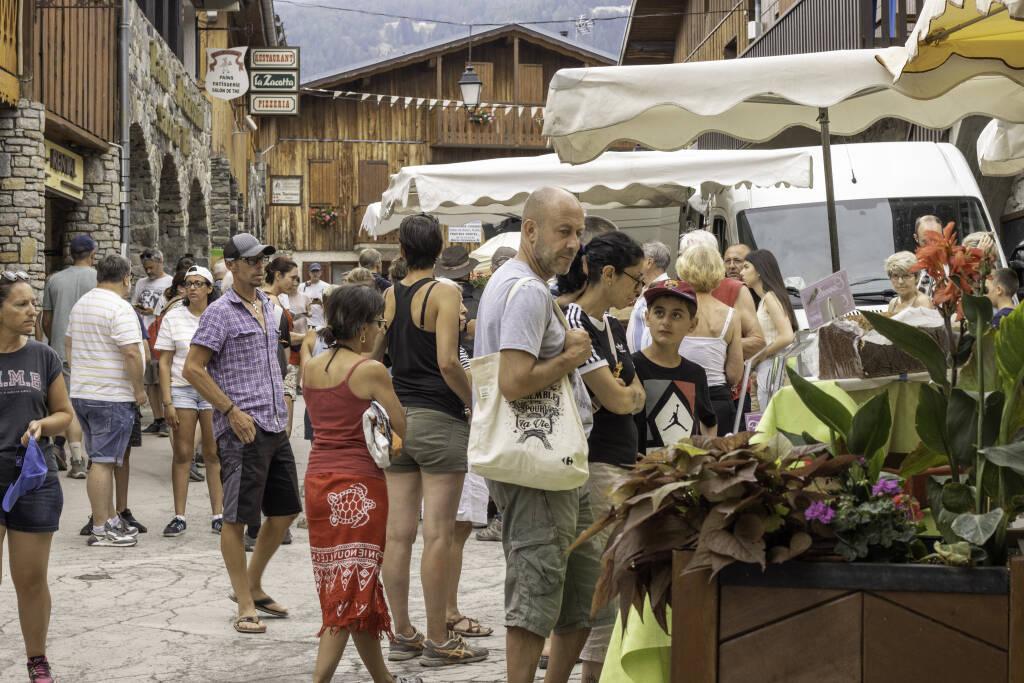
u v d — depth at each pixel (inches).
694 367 223.0
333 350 220.4
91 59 633.0
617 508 132.0
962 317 135.3
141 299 596.1
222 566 340.5
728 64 256.4
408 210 440.5
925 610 118.3
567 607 194.4
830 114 319.0
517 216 549.3
